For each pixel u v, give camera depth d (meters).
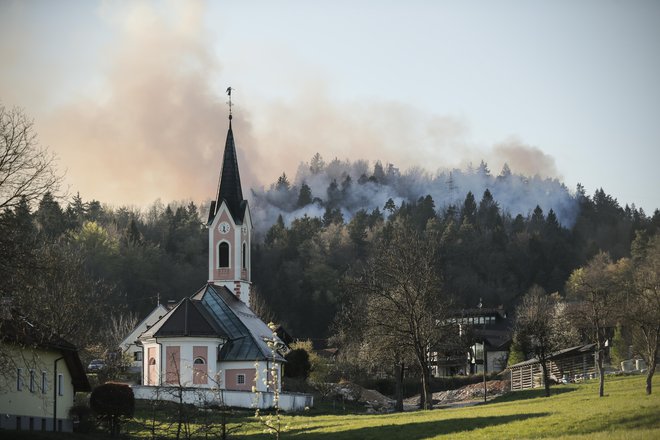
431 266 124.06
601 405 84.00
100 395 84.44
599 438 64.38
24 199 71.25
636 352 135.12
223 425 69.62
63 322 116.25
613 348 164.25
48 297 106.62
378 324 120.06
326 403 145.38
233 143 162.88
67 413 90.81
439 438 73.56
